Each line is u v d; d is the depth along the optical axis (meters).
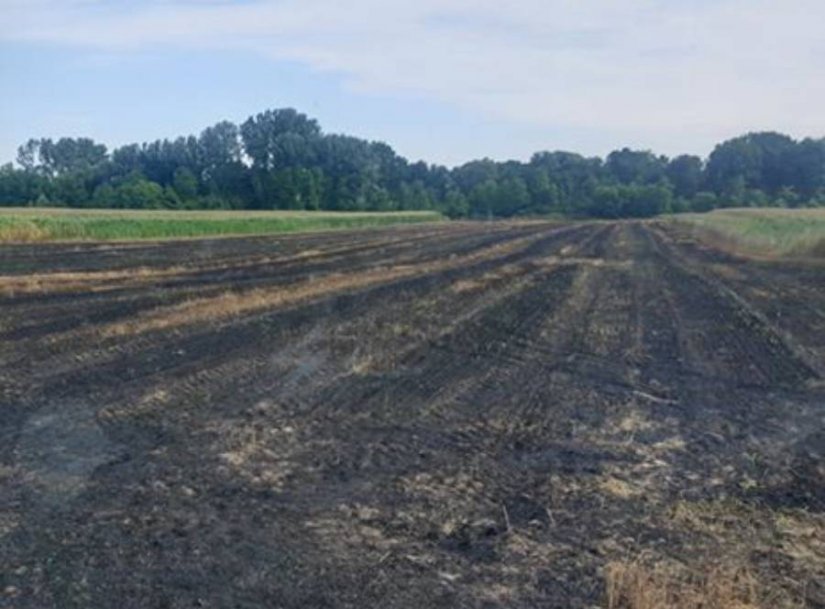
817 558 5.94
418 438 8.47
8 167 96.44
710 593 5.30
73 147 122.19
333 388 10.39
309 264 29.22
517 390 10.63
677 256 35.72
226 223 54.19
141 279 22.56
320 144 113.00
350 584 5.34
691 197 140.75
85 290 19.64
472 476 7.41
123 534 5.97
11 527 6.01
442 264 30.08
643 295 21.03
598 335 14.90
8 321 14.68
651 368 12.17
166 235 48.38
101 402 9.41
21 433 8.20
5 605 4.91
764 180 144.50
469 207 125.00
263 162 109.69
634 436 8.80
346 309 17.31
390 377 11.11
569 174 143.88
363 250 37.81
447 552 5.87
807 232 39.03
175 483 7.00
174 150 107.25
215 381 10.55
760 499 7.07
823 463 8.06
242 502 6.64
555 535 6.21
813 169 142.25
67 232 41.69
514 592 5.30
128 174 100.38
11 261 27.14
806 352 13.50
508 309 17.97
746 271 28.42
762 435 8.95
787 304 19.50
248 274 24.86
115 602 5.00
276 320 15.56
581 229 68.12
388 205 114.12
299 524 6.26
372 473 7.40
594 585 5.43
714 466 7.91
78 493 6.71
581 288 22.44
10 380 10.30
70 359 11.61
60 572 5.36
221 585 5.27
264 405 9.49
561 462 7.89
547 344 13.91
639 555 5.89
